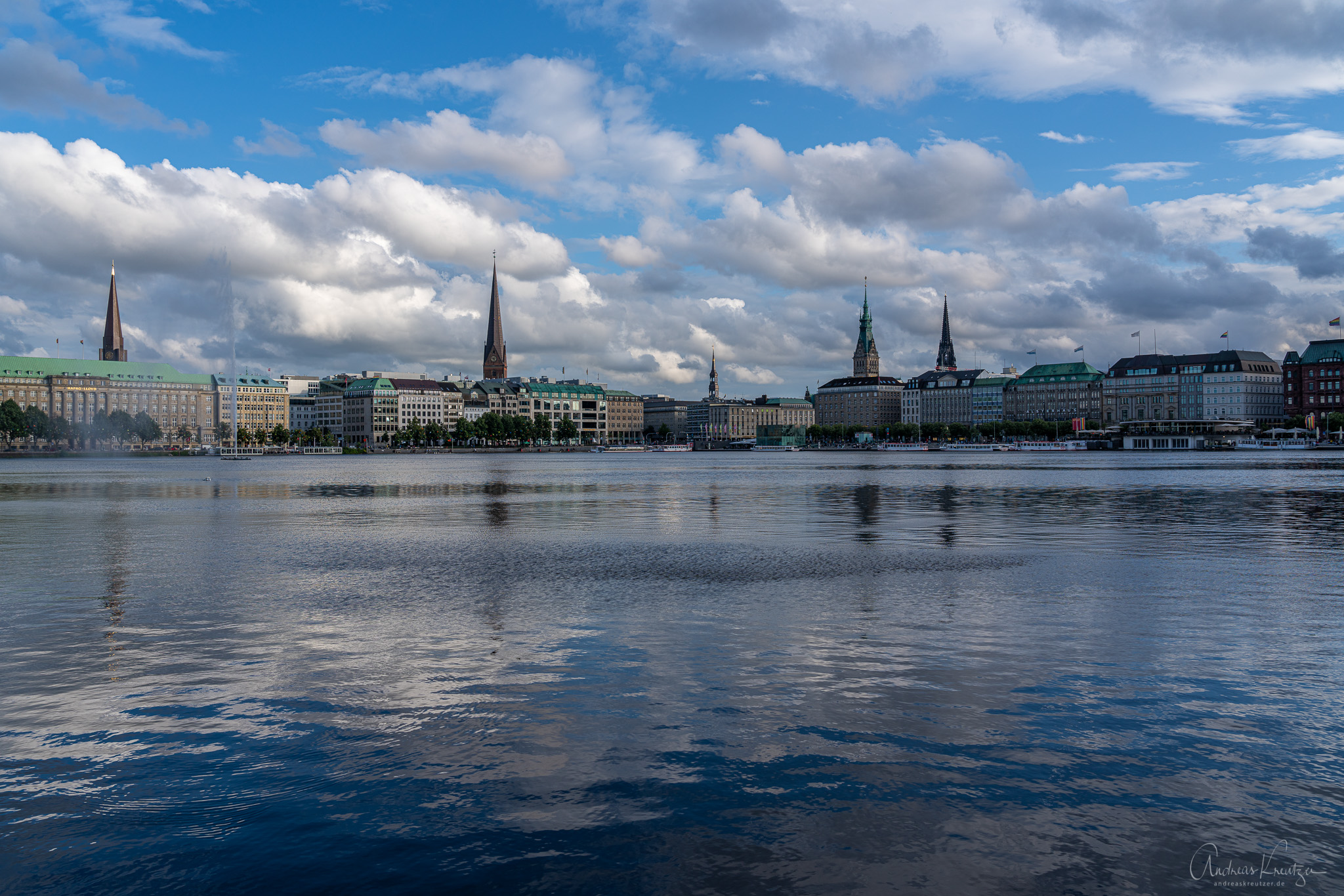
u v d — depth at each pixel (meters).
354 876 9.62
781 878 9.48
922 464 164.88
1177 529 42.34
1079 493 70.62
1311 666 16.81
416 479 111.50
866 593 25.05
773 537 40.03
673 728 13.70
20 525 48.25
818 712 14.36
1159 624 20.66
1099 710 14.35
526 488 87.81
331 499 70.88
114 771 12.26
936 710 14.42
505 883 9.45
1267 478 94.94
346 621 21.45
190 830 10.63
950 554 33.72
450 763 12.45
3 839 10.48
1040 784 11.60
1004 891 9.23
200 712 14.61
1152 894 9.13
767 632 19.95
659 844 10.21
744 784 11.70
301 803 11.27
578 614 22.19
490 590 25.95
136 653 18.41
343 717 14.31
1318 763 12.23
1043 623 20.78
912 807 11.04
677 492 78.56
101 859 10.02
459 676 16.56
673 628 20.50
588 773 12.05
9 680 16.45
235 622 21.38
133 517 53.50
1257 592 24.83
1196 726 13.62
